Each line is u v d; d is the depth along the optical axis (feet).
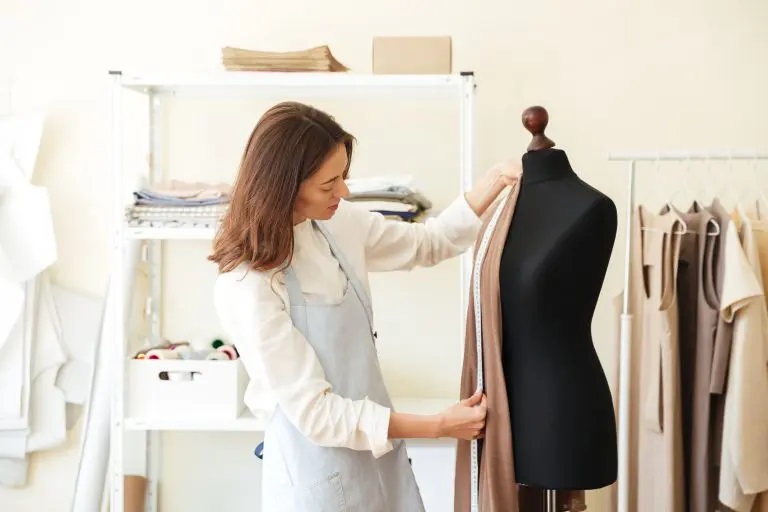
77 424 8.68
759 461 6.70
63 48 8.54
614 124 8.37
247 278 5.11
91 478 7.72
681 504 7.04
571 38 8.34
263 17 8.45
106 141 8.59
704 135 8.36
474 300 5.00
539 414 4.73
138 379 7.39
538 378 4.74
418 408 8.08
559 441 4.70
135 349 8.49
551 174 4.94
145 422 7.32
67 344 8.57
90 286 8.66
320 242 5.56
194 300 8.68
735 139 8.34
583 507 5.42
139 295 8.62
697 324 7.00
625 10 8.31
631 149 8.38
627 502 7.16
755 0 8.27
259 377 5.25
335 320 5.41
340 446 5.22
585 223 4.63
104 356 7.87
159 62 8.51
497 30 8.35
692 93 8.33
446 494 7.63
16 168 8.23
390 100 8.45
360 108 8.48
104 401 7.80
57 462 8.70
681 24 8.30
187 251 8.65
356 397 5.41
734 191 7.92
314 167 4.96
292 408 5.05
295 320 5.34
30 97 8.57
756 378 6.69
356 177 8.51
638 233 7.17
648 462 7.18
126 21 8.50
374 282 8.63
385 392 5.66
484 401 4.85
